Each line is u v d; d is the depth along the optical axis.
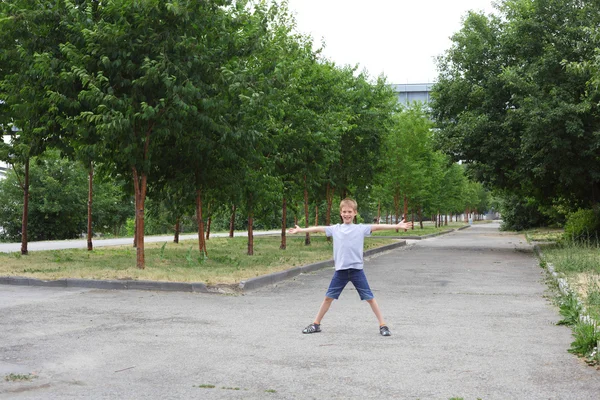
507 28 22.31
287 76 15.12
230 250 20.17
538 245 23.97
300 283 11.70
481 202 92.31
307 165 19.75
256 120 14.55
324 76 21.33
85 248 20.19
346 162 25.88
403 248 24.95
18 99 13.18
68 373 4.96
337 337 6.49
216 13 13.11
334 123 20.05
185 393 4.40
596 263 12.92
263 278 11.30
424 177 41.47
